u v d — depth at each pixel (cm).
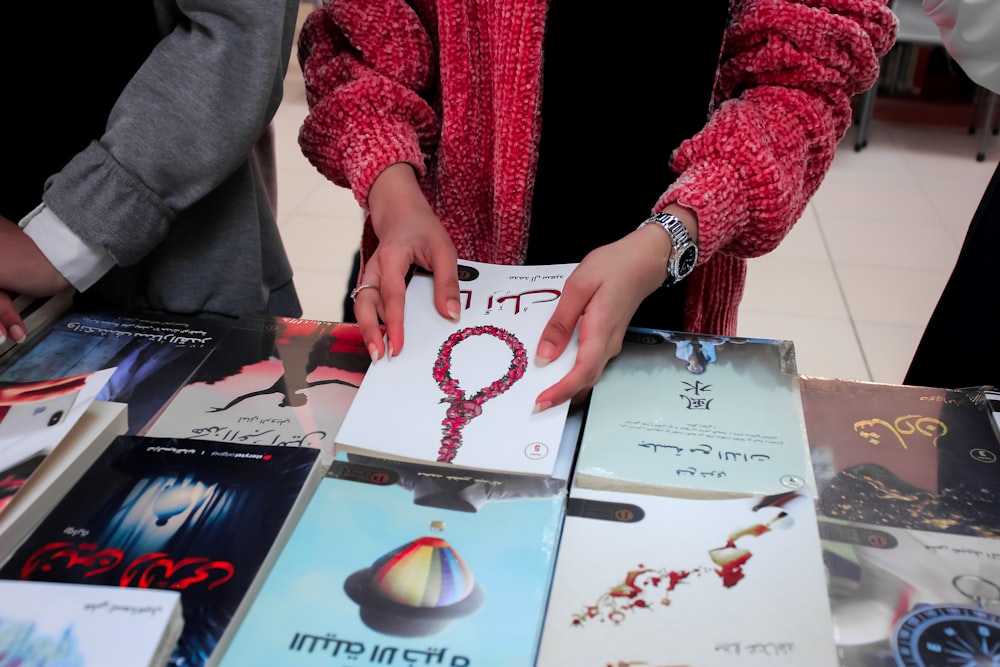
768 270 290
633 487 69
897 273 290
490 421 75
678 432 75
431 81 105
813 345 252
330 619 57
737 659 55
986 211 111
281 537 64
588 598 59
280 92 96
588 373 77
